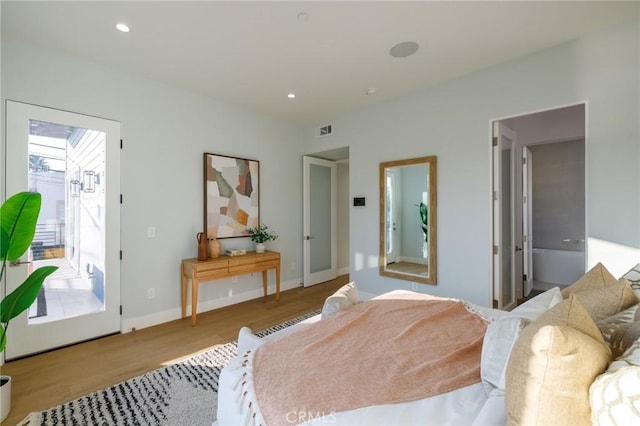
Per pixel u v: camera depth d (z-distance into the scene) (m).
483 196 3.04
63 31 2.34
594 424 0.74
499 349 1.14
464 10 2.10
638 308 1.18
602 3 2.03
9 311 1.85
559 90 2.56
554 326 0.82
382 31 2.34
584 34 2.41
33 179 2.57
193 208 3.60
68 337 2.73
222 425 1.24
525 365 0.83
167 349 2.68
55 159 2.67
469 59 2.80
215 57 2.74
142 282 3.18
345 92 3.56
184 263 3.41
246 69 2.98
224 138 3.90
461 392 1.11
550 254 4.75
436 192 3.37
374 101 3.85
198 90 3.52
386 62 2.84
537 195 5.09
